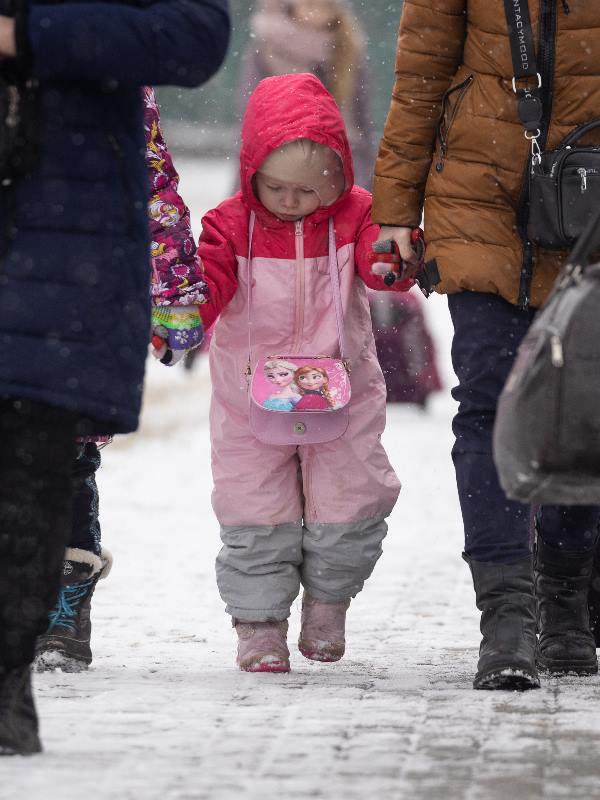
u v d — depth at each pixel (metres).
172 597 23.83
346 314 17.66
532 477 13.45
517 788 11.55
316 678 16.64
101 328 12.07
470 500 16.45
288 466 17.83
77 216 12.06
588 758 12.41
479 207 16.31
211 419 17.94
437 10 16.44
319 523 17.75
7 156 12.00
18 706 12.36
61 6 11.91
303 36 50.38
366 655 18.91
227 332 17.75
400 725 13.56
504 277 16.16
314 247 17.56
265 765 12.15
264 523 17.64
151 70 12.12
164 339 17.20
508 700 14.83
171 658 18.72
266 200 17.28
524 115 15.86
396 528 31.31
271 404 17.16
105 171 12.20
